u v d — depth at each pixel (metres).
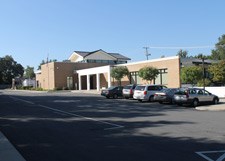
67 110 25.30
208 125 15.50
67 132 14.38
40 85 88.31
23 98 45.06
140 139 12.26
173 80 49.09
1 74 143.25
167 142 11.52
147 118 19.00
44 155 10.02
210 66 50.28
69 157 9.66
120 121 17.86
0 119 19.75
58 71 76.75
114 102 34.03
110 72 59.69
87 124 16.94
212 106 26.19
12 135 13.86
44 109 26.53
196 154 9.59
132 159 9.17
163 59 50.91
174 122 16.86
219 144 10.99
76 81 78.56
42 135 13.74
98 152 10.20
